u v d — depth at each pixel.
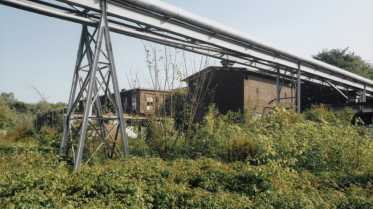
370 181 6.55
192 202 4.49
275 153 6.75
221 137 9.11
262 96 20.25
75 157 7.55
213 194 4.95
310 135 8.47
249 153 8.21
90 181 4.98
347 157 7.72
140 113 10.96
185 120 10.24
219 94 19.23
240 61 15.12
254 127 8.74
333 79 20.22
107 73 8.42
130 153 9.06
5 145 8.75
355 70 33.06
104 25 8.33
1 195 4.32
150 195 4.71
